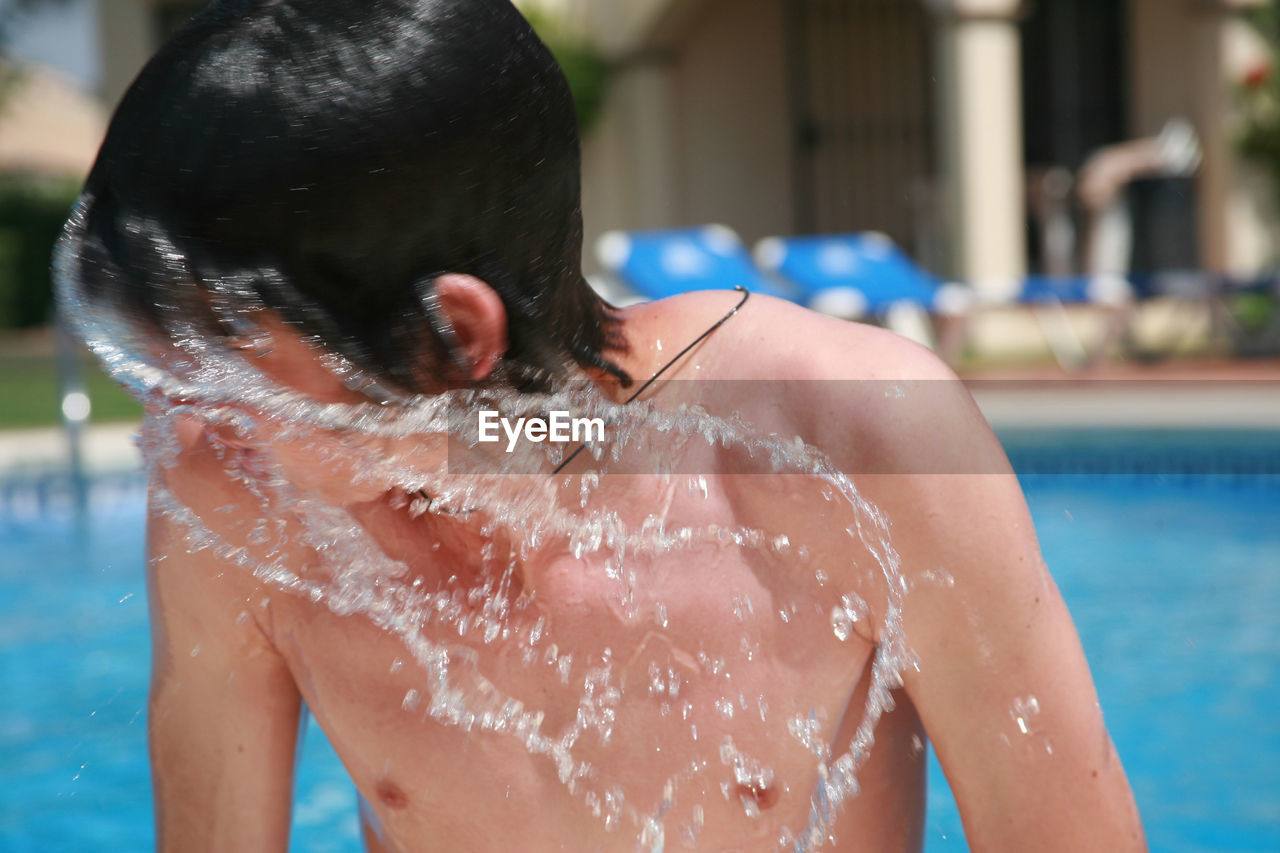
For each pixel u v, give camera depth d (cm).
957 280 1011
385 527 87
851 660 83
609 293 838
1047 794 80
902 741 89
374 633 89
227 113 66
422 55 67
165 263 66
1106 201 1028
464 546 86
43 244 1694
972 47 995
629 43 1156
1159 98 1129
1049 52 1163
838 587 82
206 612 93
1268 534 505
